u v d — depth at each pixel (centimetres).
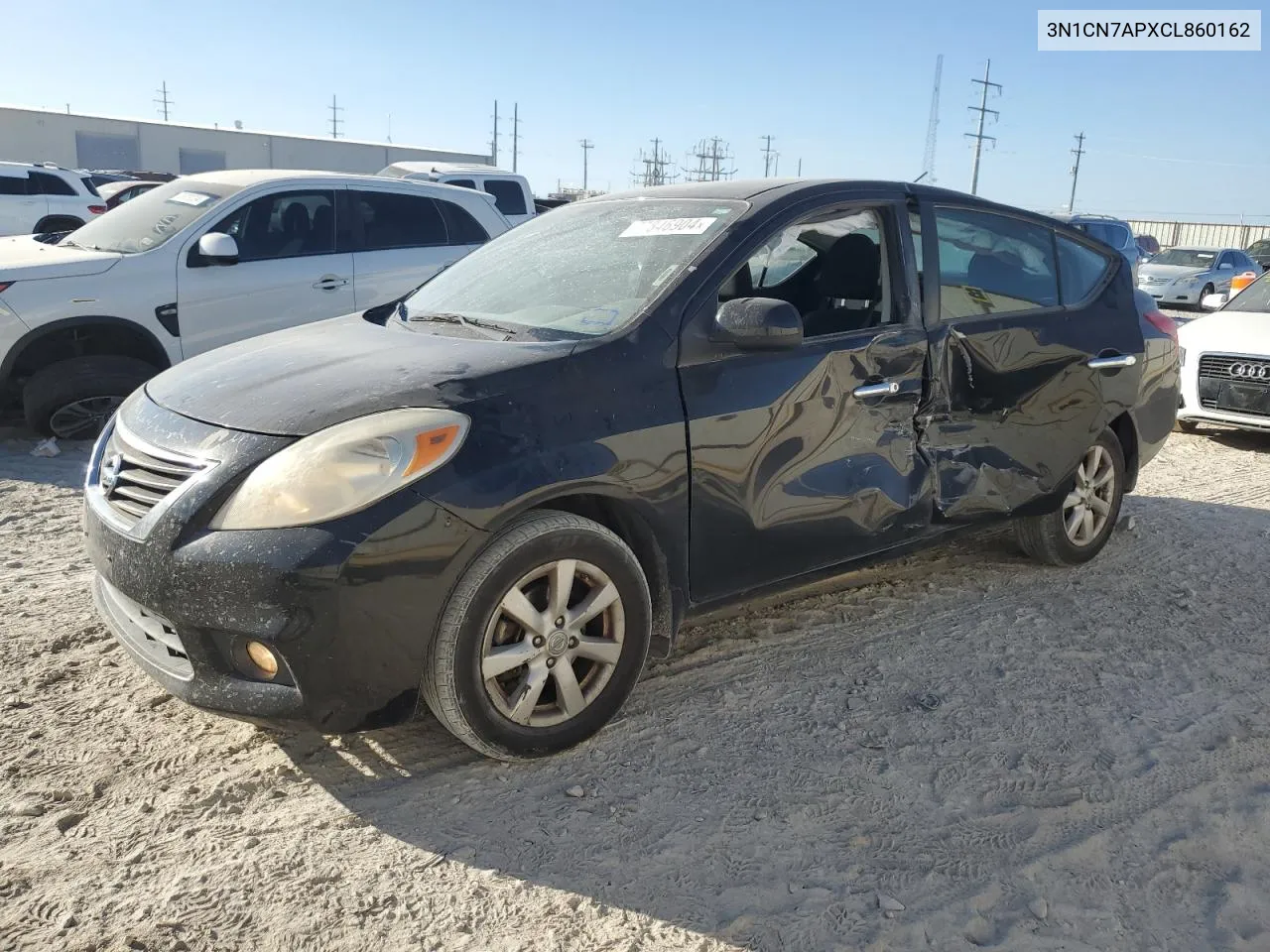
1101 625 420
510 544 279
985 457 410
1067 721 338
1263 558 511
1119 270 489
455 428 276
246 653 266
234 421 281
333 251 765
